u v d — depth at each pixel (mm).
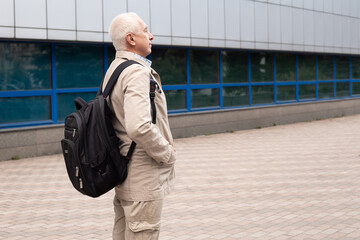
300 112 19016
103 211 6047
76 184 2723
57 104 11445
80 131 2666
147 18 12742
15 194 7133
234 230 5031
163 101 2854
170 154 2711
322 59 21094
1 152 10188
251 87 17016
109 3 11781
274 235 4824
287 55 18922
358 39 22469
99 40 11586
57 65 11414
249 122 16422
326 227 5055
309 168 8945
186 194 6887
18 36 10156
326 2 20125
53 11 10703
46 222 5555
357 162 9531
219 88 15641
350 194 6637
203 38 14352
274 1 17156
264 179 7953
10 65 10617
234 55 16266
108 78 2877
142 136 2547
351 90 23172
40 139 10812
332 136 14203
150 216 2768
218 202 6348
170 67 14094
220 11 14930
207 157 10453
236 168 9078
